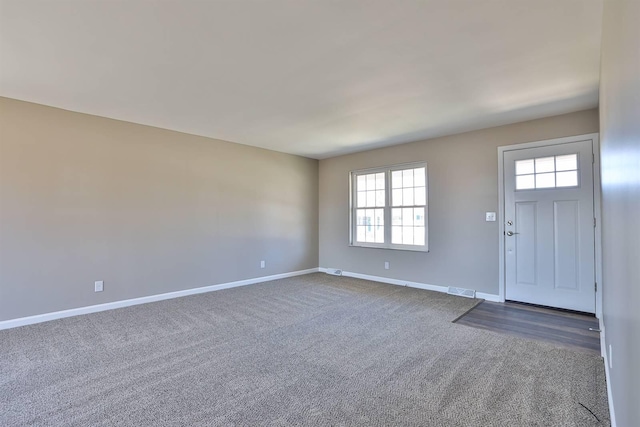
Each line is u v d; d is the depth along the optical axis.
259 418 1.91
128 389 2.22
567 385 2.24
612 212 1.71
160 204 4.45
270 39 2.24
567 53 2.43
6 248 3.35
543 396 2.12
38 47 2.33
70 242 3.73
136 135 4.23
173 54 2.45
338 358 2.69
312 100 3.38
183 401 2.08
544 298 4.02
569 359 2.63
